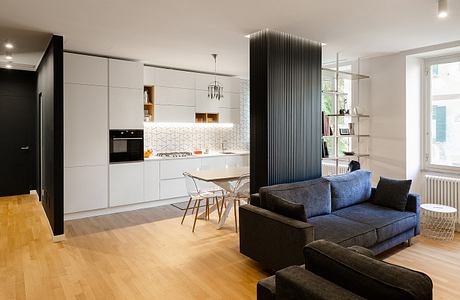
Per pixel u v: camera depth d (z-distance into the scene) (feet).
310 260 5.46
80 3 10.01
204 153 22.72
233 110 23.24
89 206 16.81
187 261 11.40
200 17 11.26
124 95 17.71
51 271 10.62
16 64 19.40
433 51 15.16
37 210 18.12
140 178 18.47
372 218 11.94
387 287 4.30
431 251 12.46
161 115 19.67
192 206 19.25
